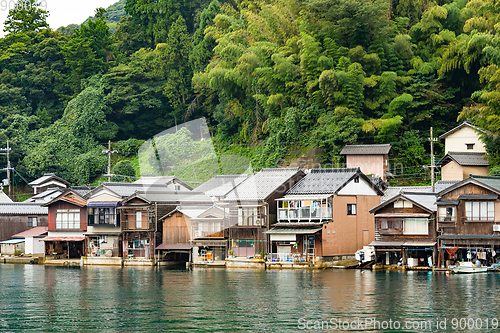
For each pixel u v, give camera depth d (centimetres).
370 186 5475
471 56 6450
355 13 6744
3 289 3794
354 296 3262
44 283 4119
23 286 3956
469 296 3222
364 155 6272
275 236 5112
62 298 3359
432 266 4603
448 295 3259
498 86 5738
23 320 2712
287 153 6744
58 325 2597
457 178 5922
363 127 6388
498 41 6175
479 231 4406
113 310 2933
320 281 3962
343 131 6425
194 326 2528
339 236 5134
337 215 5134
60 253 6344
